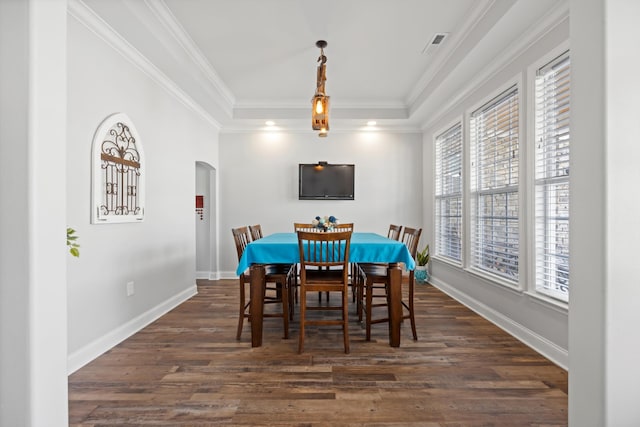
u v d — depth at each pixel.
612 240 1.06
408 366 2.12
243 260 2.48
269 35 2.91
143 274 2.93
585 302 1.13
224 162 5.12
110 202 2.45
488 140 3.19
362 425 1.53
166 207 3.38
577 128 1.16
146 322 2.95
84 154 2.21
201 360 2.21
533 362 2.17
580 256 1.15
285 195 5.12
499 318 2.88
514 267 2.73
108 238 2.46
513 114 2.75
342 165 5.07
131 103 2.75
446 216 4.38
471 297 3.48
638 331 1.07
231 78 3.89
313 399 1.74
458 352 2.33
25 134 1.03
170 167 3.46
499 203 3.01
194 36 2.93
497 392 1.81
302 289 2.34
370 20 2.69
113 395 1.78
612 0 1.05
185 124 3.84
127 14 2.20
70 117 2.10
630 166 1.07
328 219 3.54
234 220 5.12
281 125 4.96
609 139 1.06
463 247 3.63
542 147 2.41
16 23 1.03
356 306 3.51
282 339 2.59
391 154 5.13
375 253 2.55
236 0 2.41
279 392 1.81
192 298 3.89
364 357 2.25
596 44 1.08
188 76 3.21
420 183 5.12
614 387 1.07
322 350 2.37
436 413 1.62
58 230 1.12
